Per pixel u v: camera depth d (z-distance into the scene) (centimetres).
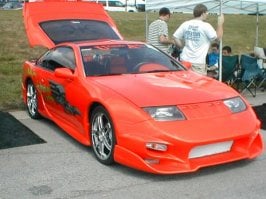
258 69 981
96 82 539
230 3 1160
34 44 864
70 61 608
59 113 626
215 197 420
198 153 455
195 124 456
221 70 912
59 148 574
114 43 629
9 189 446
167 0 979
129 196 425
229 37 2264
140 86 512
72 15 917
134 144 455
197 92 502
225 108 486
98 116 516
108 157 496
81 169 498
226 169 485
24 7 914
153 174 473
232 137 459
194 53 786
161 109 464
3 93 905
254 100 908
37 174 485
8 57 1445
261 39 2286
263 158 519
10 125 689
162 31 912
